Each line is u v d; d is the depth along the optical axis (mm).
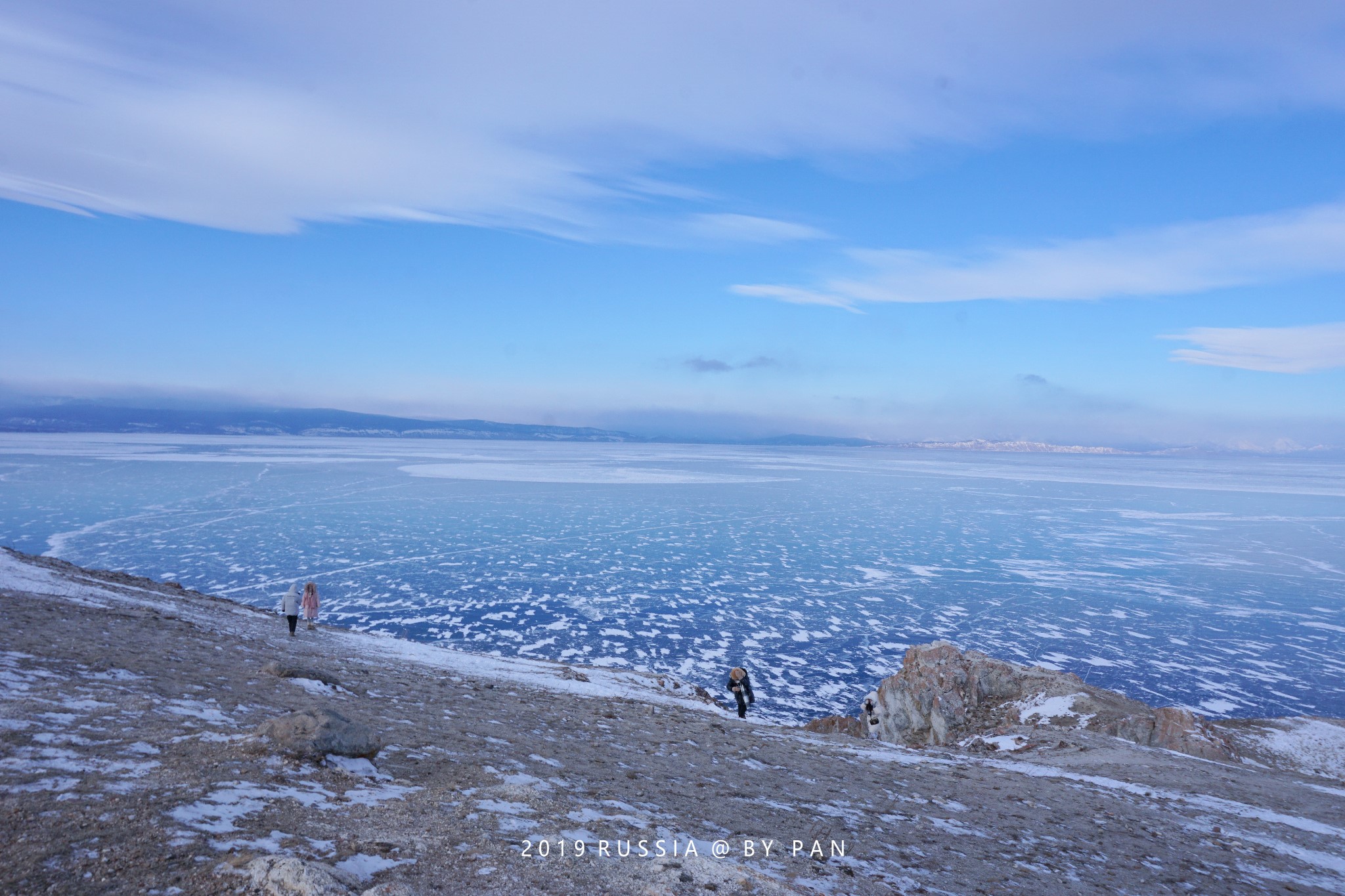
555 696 18188
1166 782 15773
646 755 12188
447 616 39500
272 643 18797
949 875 7883
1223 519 93812
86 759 6938
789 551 63562
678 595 46500
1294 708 30672
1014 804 12156
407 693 14305
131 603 20328
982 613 44531
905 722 24688
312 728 8219
